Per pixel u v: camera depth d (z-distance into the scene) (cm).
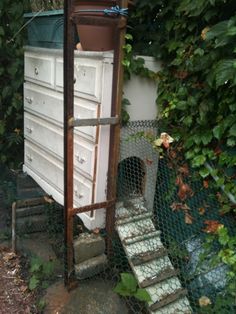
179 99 236
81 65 226
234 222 224
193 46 224
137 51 270
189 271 238
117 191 256
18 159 368
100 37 219
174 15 237
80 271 237
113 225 242
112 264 249
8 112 341
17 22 321
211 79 201
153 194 267
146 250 236
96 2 206
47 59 261
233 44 190
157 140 243
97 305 228
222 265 222
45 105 276
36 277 256
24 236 301
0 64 333
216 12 204
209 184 233
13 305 241
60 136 260
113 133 223
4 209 338
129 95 241
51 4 329
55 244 289
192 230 246
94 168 229
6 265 277
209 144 227
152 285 222
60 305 232
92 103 224
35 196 328
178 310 216
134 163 254
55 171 277
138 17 263
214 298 221
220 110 211
